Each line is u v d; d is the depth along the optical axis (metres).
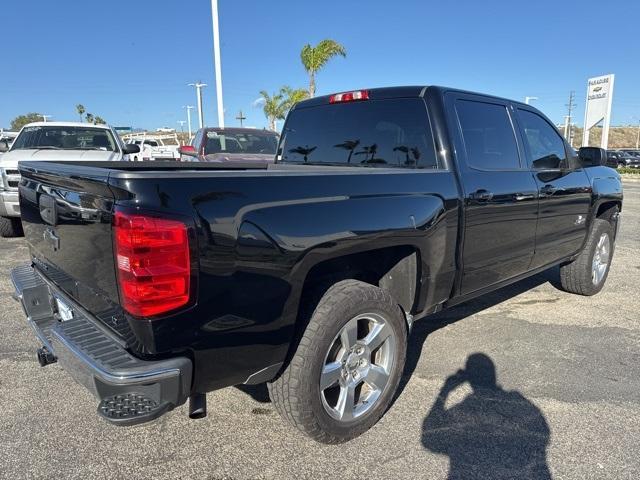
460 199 3.22
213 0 16.09
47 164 2.80
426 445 2.75
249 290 2.18
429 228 2.97
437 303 3.26
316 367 2.49
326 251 2.44
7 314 4.69
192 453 2.67
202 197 2.04
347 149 3.94
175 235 1.95
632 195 19.75
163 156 20.78
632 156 49.41
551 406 3.16
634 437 2.84
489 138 3.70
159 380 1.96
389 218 2.72
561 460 2.63
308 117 4.24
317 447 2.73
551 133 4.45
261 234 2.20
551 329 4.49
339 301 2.55
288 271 2.30
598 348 4.07
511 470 2.55
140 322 1.97
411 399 3.24
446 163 3.29
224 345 2.16
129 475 2.48
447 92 3.47
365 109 3.78
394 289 3.09
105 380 1.95
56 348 2.31
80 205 2.25
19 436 2.79
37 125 9.38
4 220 8.02
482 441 2.79
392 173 2.84
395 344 2.90
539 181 4.06
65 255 2.52
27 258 6.82
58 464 2.55
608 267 5.65
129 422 1.92
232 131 10.84
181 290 1.98
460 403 3.19
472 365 3.74
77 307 2.48
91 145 9.43
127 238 1.92
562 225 4.50
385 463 2.59
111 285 2.10
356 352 2.73
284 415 2.57
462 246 3.30
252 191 2.20
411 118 3.47
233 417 3.02
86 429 2.87
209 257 2.05
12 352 3.88
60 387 3.35
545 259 4.43
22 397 3.21
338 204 2.51
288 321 2.35
